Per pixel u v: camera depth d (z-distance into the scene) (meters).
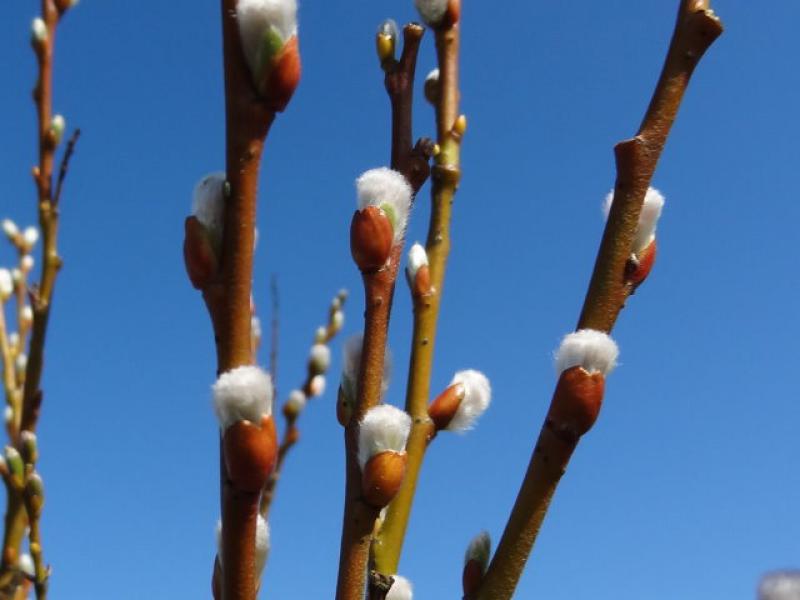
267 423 0.15
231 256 0.16
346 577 0.17
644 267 0.18
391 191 0.19
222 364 0.16
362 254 0.18
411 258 0.21
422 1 0.22
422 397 0.21
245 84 0.16
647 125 0.18
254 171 0.16
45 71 0.34
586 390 0.17
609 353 0.18
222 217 0.16
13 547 0.31
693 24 0.18
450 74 0.22
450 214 0.22
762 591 0.11
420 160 0.21
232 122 0.16
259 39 0.16
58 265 0.33
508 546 0.18
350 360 0.19
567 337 0.18
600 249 0.18
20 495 0.30
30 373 0.32
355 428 0.18
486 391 0.21
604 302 0.18
